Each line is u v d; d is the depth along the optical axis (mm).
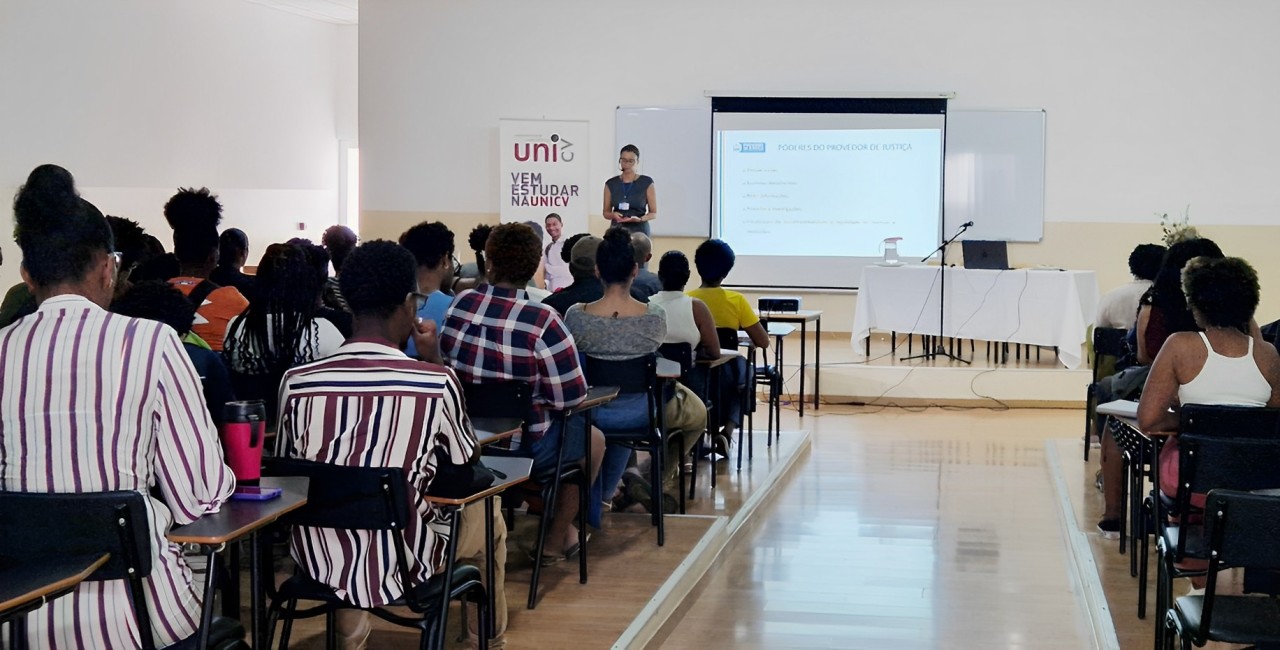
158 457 2125
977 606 4086
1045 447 6906
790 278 10180
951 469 6355
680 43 10273
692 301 5164
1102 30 9734
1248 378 3424
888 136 9938
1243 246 9695
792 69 10141
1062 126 9844
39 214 2105
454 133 10688
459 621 3604
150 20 10422
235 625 2287
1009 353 9289
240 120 11859
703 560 4371
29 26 9047
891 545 4867
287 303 3334
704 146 10242
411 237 4016
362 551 2531
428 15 10641
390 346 2584
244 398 3391
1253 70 9578
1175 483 3416
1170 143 9734
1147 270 5957
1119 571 4293
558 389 3646
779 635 3787
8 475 2092
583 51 10422
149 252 4582
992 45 9883
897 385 8516
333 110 13688
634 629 3514
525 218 10070
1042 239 9922
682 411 4891
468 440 2590
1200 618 2508
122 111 10102
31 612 2025
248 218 12102
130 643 2076
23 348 2090
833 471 6293
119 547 1951
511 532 4523
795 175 10086
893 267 8742
